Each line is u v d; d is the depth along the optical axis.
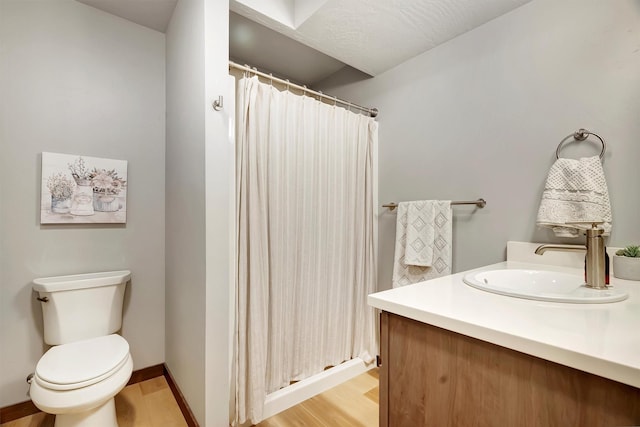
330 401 1.78
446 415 0.75
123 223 1.96
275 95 1.69
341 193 2.03
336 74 2.66
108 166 1.89
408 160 2.09
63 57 1.75
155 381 2.00
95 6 1.84
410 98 2.07
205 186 1.37
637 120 1.20
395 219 2.17
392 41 1.87
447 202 1.78
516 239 1.55
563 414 0.57
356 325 2.14
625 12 1.23
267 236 1.66
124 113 1.96
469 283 1.04
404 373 0.84
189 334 1.57
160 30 2.09
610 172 1.26
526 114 1.52
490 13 1.60
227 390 1.43
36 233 1.68
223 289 1.42
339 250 2.02
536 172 1.48
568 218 1.29
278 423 1.58
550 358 0.56
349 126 2.10
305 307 1.84
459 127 1.80
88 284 1.67
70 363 1.35
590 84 1.32
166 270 2.06
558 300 0.83
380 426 0.90
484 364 0.68
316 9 1.61
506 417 0.64
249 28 2.08
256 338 1.55
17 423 1.57
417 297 0.89
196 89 1.47
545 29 1.45
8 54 1.60
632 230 1.21
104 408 1.38
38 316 1.67
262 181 1.62
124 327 1.96
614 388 0.51
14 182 1.61
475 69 1.73
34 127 1.67
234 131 1.54
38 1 1.68
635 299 0.86
